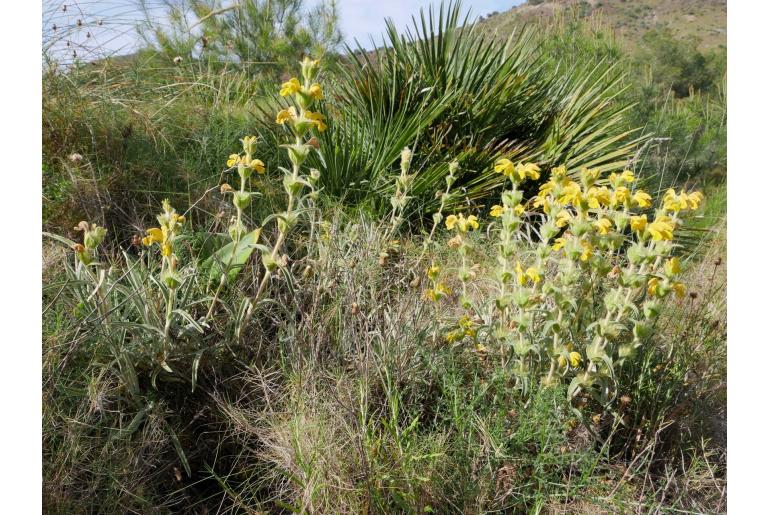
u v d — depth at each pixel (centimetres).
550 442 181
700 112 772
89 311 190
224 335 216
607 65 603
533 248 304
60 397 174
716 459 206
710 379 220
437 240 338
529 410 189
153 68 404
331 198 348
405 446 182
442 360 209
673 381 209
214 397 198
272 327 239
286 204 326
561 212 190
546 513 174
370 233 280
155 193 305
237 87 463
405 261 277
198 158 339
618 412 201
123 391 192
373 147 388
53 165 289
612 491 174
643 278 177
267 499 182
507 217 201
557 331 188
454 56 454
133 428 176
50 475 157
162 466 185
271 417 197
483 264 301
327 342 220
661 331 237
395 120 392
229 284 227
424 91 408
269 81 629
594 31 750
